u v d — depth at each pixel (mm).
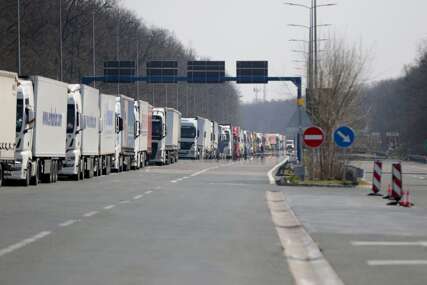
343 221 51688
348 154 103750
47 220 49188
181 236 41844
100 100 114562
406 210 60875
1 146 79000
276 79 178250
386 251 37250
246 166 173000
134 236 41469
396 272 31109
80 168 103688
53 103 92500
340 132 83000
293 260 34656
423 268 32156
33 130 87000
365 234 44125
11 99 80562
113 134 125312
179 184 96062
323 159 101312
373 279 29422
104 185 91250
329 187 93562
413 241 41000
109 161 124188
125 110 134125
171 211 57188
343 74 101875
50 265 31328
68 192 77375
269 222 50531
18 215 52438
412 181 117375
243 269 31406
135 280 28281
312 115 102125
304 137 89062
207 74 190750
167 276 29281
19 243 37938
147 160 166000
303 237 43219
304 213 57719
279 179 104875
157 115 171750
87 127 105188
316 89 101938
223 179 111500
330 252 36875
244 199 71750
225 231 44781
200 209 59438
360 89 103188
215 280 28656
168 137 183500
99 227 45406
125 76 191750
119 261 32688
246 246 38375
